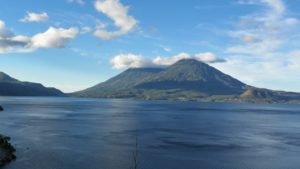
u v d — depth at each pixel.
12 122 150.88
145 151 86.25
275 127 164.75
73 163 70.56
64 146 89.88
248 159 80.31
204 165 72.69
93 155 79.06
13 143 91.56
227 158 80.56
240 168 71.31
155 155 81.38
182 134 123.06
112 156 78.62
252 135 127.38
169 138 111.25
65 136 109.12
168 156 80.69
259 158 81.75
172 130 135.62
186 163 74.00
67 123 154.25
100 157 77.12
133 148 89.88
